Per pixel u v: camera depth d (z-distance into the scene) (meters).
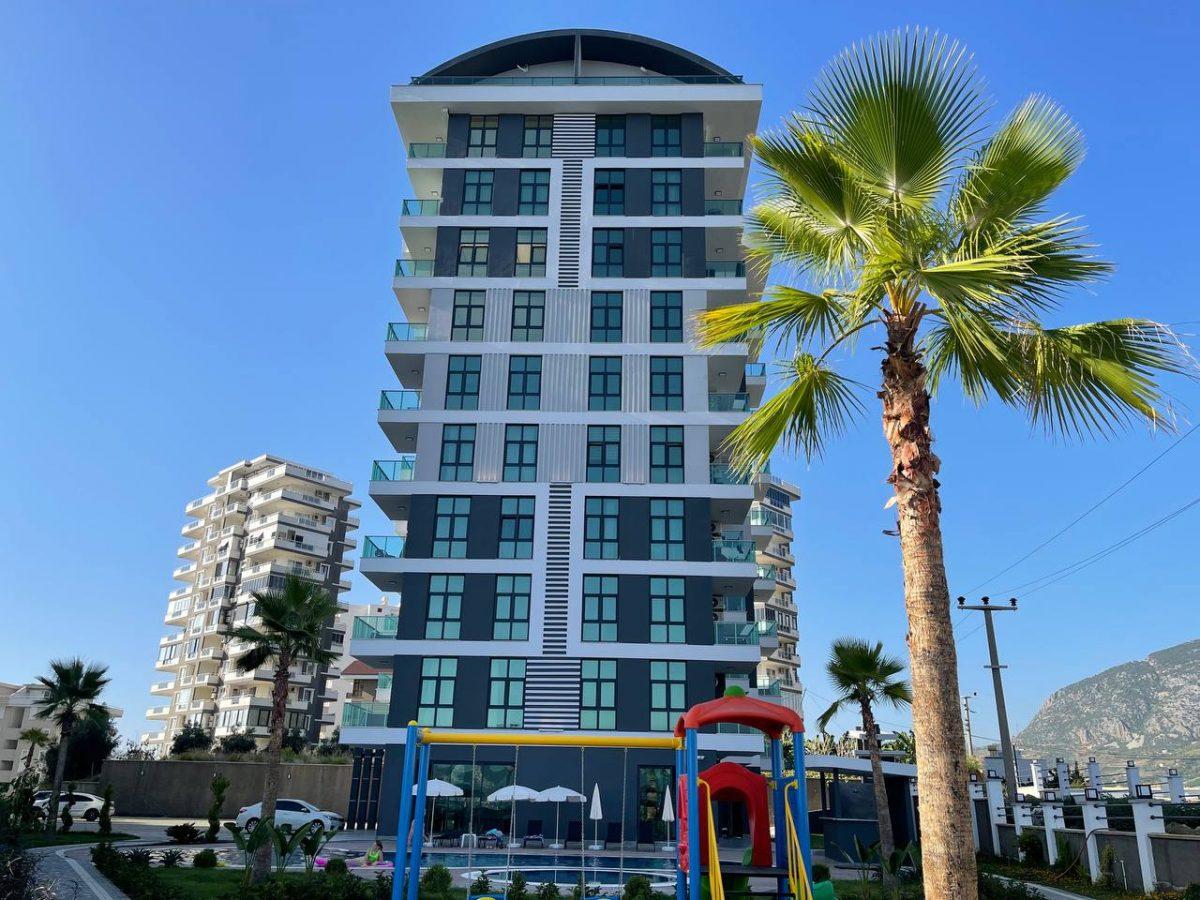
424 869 25.11
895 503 9.34
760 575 40.53
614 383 41.47
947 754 8.15
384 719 36.47
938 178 9.61
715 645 37.25
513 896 18.16
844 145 9.68
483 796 35.25
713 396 41.59
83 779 57.22
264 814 22.14
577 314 42.41
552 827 34.66
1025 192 9.64
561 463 40.06
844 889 20.55
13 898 12.52
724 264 43.41
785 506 98.44
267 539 81.75
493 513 39.28
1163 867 20.12
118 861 21.20
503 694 36.62
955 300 9.12
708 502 39.47
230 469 91.31
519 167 45.19
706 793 12.88
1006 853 29.30
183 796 47.53
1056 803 26.75
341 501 88.94
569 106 45.84
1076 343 9.52
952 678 8.44
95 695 39.28
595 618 37.72
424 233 44.97
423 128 47.56
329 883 17.48
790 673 94.38
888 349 9.78
